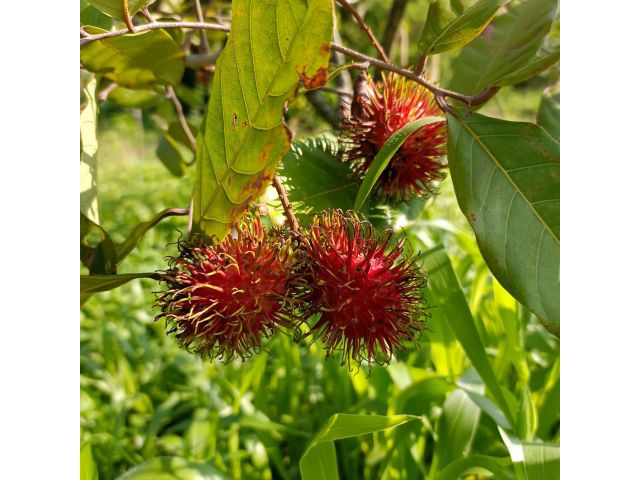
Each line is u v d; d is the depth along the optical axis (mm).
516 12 295
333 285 210
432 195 275
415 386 380
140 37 281
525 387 352
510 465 352
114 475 462
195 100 501
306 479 257
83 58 291
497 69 286
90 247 252
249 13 176
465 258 494
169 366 621
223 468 403
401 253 224
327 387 513
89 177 258
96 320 684
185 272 204
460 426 374
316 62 172
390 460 393
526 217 211
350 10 265
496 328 472
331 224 219
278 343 513
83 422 495
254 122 182
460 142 224
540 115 354
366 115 257
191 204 204
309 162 261
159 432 552
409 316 221
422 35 242
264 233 207
